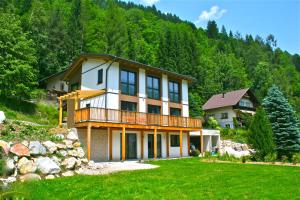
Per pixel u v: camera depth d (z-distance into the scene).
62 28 47.25
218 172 13.11
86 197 8.45
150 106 25.11
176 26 83.25
